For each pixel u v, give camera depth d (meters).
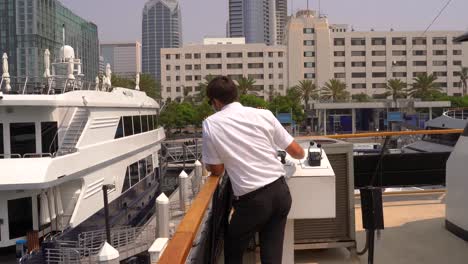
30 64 77.12
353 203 3.93
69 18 85.62
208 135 2.65
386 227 5.01
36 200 14.02
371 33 106.12
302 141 4.21
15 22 77.50
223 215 3.33
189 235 1.90
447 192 4.82
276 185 2.65
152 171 23.36
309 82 90.94
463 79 102.06
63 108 15.10
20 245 13.62
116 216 17.36
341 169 3.92
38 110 14.40
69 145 14.70
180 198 16.27
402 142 39.25
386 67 106.19
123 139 18.72
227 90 2.76
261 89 104.94
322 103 83.00
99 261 9.81
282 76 104.94
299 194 3.31
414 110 80.50
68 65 18.83
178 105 77.81
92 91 16.28
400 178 6.87
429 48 106.50
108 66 20.25
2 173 12.95
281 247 2.71
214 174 2.75
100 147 16.28
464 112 25.02
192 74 106.12
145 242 15.27
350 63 106.06
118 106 18.41
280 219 2.72
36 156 14.08
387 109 80.81
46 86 16.80
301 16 106.75
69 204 14.84
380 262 3.91
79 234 13.94
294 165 3.38
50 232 14.33
